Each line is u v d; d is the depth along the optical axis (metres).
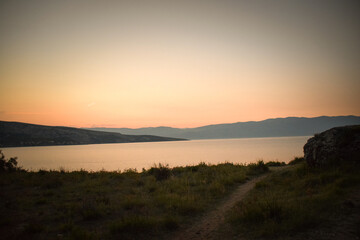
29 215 8.31
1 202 9.94
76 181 14.68
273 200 7.89
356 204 6.43
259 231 5.90
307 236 5.26
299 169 11.88
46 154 105.38
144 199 10.05
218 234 6.37
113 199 10.34
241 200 9.45
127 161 65.06
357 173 9.06
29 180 14.63
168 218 7.31
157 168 17.45
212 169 17.91
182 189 11.80
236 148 120.31
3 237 6.32
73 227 6.91
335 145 11.02
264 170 16.78
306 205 6.94
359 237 4.84
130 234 6.54
